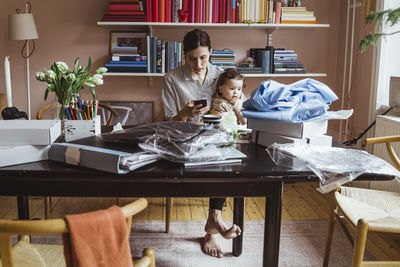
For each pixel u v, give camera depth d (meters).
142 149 1.27
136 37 3.60
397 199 1.75
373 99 3.07
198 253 2.13
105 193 1.25
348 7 3.29
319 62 3.78
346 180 1.25
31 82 3.69
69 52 3.65
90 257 0.87
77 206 2.78
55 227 0.83
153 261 1.19
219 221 1.93
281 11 3.40
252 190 1.28
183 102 2.57
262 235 2.35
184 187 1.26
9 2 3.55
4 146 1.29
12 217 2.59
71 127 1.55
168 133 1.36
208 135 1.39
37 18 3.59
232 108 2.27
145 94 3.76
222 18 3.38
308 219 2.58
